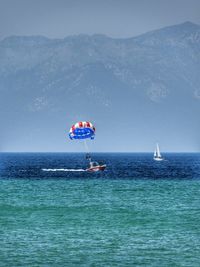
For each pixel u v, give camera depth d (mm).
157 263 147625
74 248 160875
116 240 170750
